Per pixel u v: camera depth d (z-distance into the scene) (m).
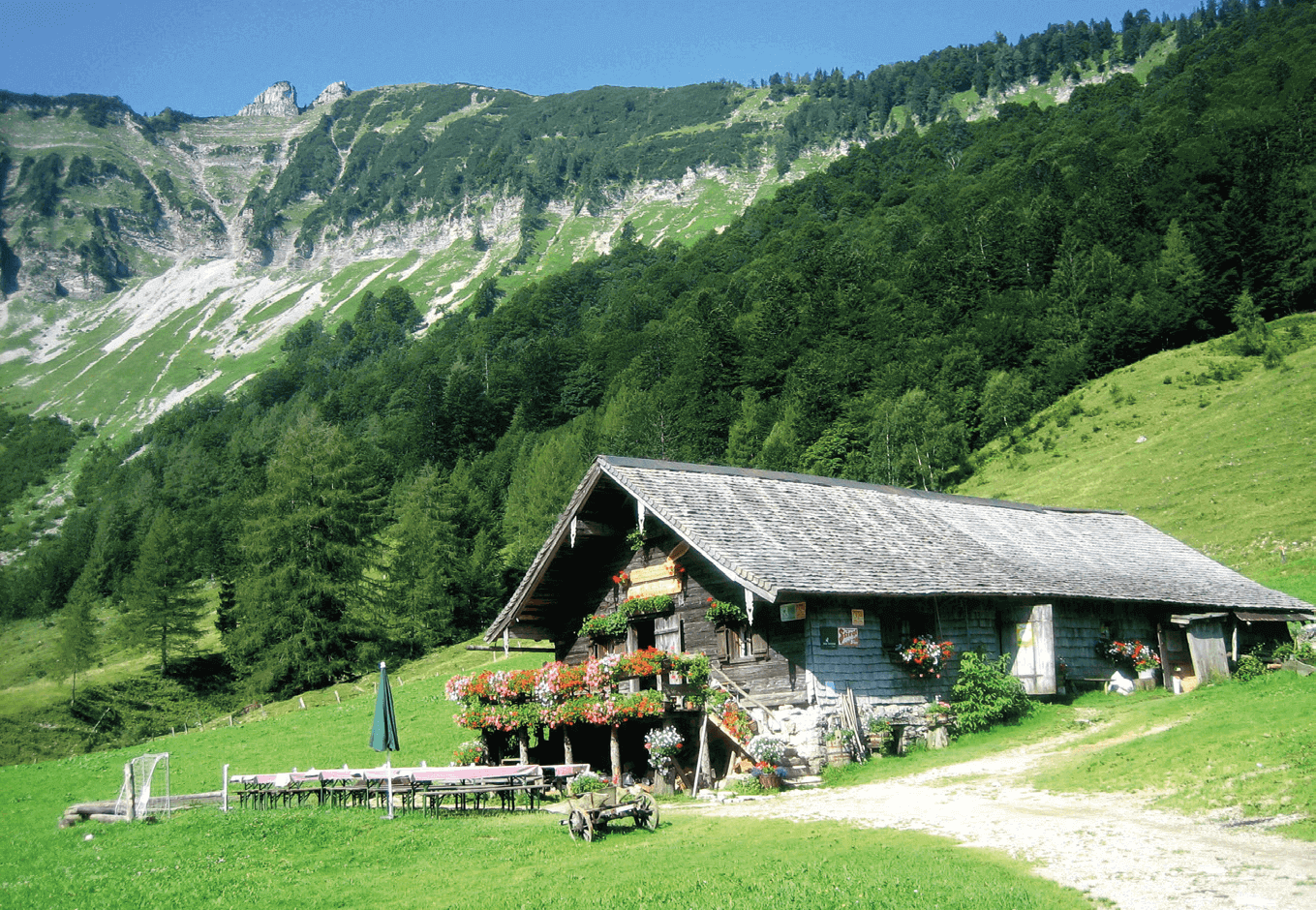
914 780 21.89
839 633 25.50
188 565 115.88
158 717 84.06
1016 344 132.88
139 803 26.50
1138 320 115.50
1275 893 11.41
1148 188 153.00
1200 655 30.88
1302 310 112.50
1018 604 29.69
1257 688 24.41
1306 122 150.12
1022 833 15.65
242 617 78.00
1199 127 169.75
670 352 166.88
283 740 45.12
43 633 156.25
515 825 20.47
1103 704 29.52
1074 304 133.00
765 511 28.12
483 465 153.50
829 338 147.38
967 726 27.30
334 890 15.94
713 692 24.88
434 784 23.59
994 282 152.50
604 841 17.95
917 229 199.75
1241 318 103.19
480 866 16.73
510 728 27.31
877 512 31.55
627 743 28.70
